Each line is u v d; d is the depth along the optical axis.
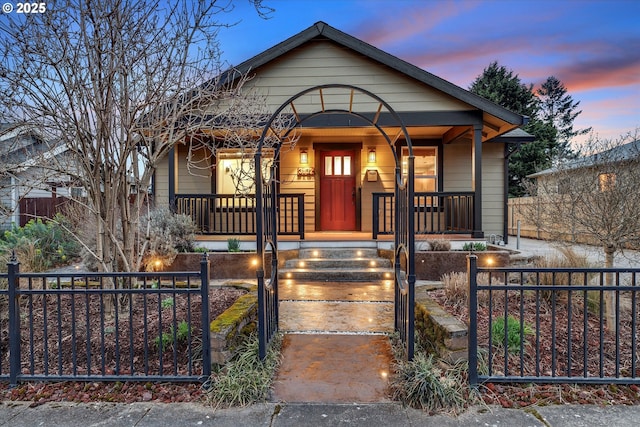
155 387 2.67
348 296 5.20
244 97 5.29
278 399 2.54
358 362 3.07
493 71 26.11
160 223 6.42
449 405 2.41
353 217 9.66
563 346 3.29
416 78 7.26
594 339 3.44
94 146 3.73
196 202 8.61
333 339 3.53
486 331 3.41
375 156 9.63
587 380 2.57
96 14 3.19
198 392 2.61
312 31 7.30
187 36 3.66
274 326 3.60
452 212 7.86
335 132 9.00
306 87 7.59
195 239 7.26
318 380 2.79
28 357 3.17
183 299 4.33
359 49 7.26
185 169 9.31
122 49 3.29
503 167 9.60
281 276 6.38
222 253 6.57
